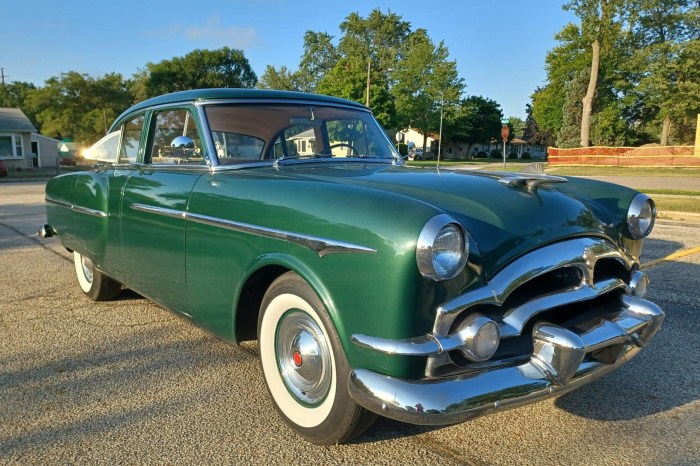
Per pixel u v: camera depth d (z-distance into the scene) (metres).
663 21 36.62
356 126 3.82
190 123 3.28
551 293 2.29
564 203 2.57
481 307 2.13
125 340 3.82
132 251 3.61
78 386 3.11
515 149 92.12
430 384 1.99
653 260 6.13
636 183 18.06
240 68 66.62
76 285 5.31
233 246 2.69
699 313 4.32
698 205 10.98
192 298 3.06
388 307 2.00
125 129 3.96
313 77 73.25
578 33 36.84
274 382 2.65
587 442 2.53
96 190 3.98
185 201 3.03
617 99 42.88
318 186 2.43
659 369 3.33
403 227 1.99
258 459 2.38
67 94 47.56
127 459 2.39
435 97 56.22
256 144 3.28
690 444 2.51
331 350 2.26
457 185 2.57
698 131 23.45
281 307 2.53
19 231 8.71
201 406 2.88
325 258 2.21
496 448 2.48
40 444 2.51
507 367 2.14
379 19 71.38
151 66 62.03
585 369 2.34
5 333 3.96
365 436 2.57
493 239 2.20
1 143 35.78
